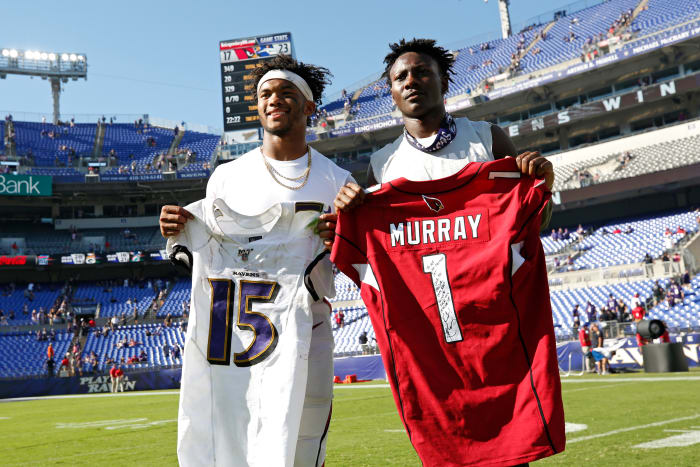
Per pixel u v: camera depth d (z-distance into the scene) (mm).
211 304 2428
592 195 26141
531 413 2080
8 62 43469
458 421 2146
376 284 2303
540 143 31984
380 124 33750
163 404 12422
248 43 35125
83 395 20969
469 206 2295
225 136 38062
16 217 35125
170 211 2484
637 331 13055
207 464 2289
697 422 4758
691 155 24625
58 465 4344
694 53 27703
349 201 2334
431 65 2549
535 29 39156
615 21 33188
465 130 2586
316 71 2857
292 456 2209
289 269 2441
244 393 2330
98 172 34906
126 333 28641
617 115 29672
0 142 37062
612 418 5219
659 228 24766
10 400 20016
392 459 3807
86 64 45156
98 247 33688
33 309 30609
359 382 18359
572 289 22469
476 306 2199
